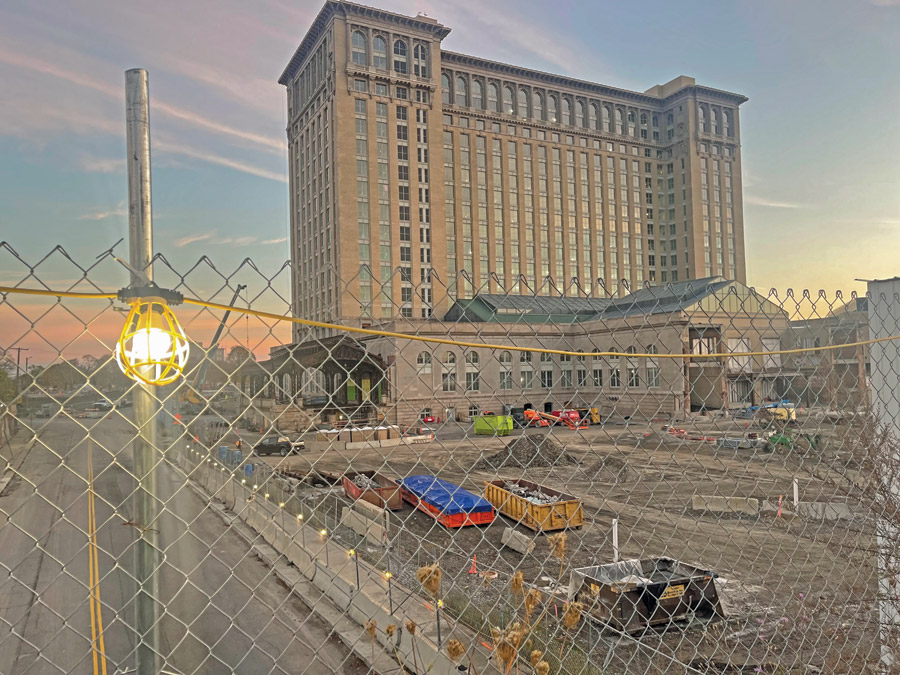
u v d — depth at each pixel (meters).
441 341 3.15
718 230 95.62
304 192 79.56
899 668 4.57
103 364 2.27
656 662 7.00
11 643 8.12
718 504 13.93
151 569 2.36
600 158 90.38
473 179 79.69
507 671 2.98
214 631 7.55
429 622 5.64
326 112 72.56
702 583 8.59
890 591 4.74
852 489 5.02
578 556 11.82
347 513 7.16
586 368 4.12
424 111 74.12
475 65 81.88
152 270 2.21
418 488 15.05
